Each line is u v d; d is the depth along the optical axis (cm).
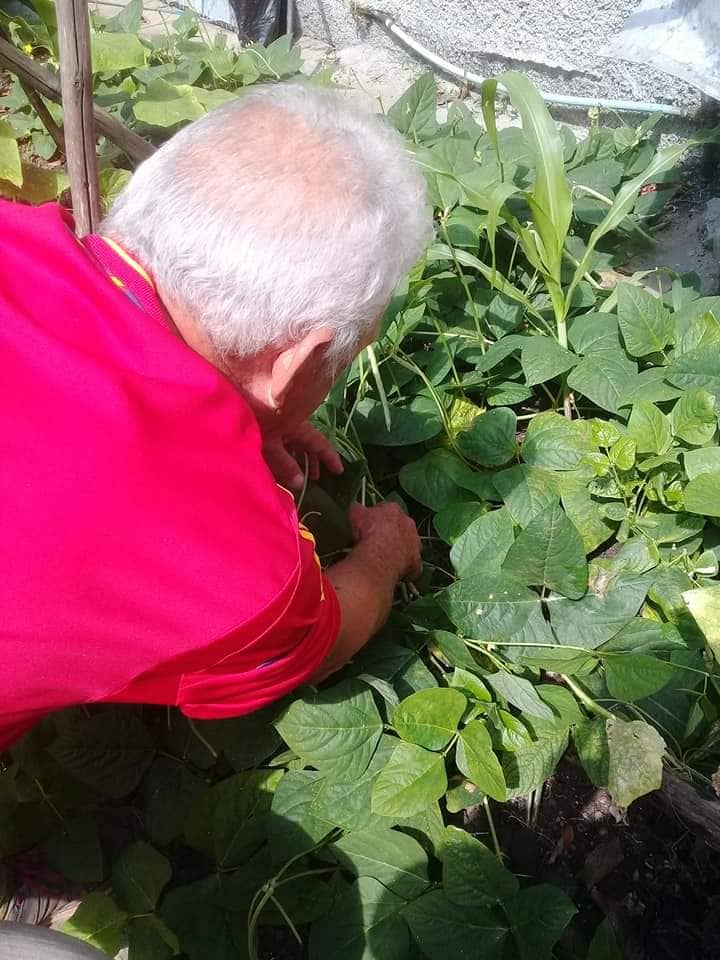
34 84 184
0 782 145
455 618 144
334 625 111
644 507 161
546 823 140
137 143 191
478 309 195
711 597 135
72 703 95
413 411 177
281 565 92
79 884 143
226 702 104
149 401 87
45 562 81
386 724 134
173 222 92
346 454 170
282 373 98
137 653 88
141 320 91
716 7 193
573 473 161
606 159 223
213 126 98
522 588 144
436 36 291
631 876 135
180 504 85
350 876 134
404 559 147
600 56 244
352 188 94
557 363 169
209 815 136
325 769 128
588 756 129
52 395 85
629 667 131
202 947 128
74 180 168
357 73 316
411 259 104
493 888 122
